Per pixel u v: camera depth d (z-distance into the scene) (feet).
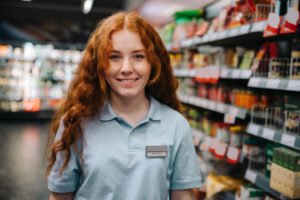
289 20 6.09
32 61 30.63
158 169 4.43
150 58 4.44
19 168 15.94
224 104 9.53
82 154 4.41
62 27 31.73
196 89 12.64
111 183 4.32
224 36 8.86
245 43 10.72
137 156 4.41
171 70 5.07
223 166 10.53
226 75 9.14
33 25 31.45
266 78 7.23
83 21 31.37
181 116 4.88
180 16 13.75
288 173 6.10
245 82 10.62
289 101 7.23
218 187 9.37
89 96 4.51
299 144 5.98
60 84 31.24
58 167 4.47
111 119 4.50
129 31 4.32
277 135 6.71
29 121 29.19
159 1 16.33
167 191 4.67
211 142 10.03
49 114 30.35
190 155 4.77
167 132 4.63
